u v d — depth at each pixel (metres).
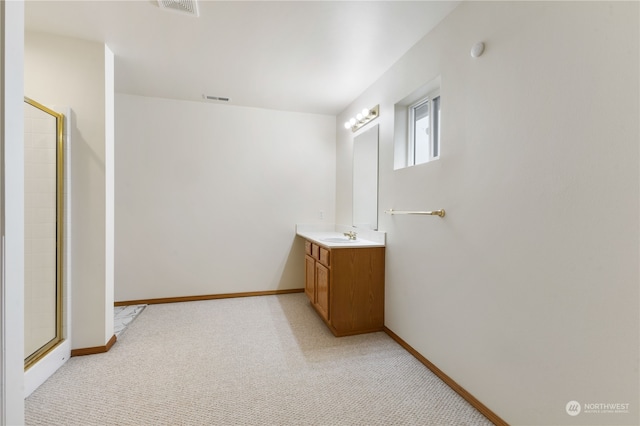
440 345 1.86
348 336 2.48
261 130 3.61
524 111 1.31
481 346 1.54
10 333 0.67
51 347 1.91
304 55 2.33
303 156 3.77
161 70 2.59
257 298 3.53
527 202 1.29
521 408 1.31
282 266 3.72
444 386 1.77
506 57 1.41
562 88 1.15
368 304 2.54
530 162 1.28
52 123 2.01
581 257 1.08
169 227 3.31
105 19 1.88
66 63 2.07
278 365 1.99
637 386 0.94
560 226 1.16
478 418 1.49
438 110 2.20
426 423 1.46
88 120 2.12
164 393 1.67
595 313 1.04
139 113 3.20
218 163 3.46
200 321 2.77
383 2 1.71
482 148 1.54
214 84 2.89
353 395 1.67
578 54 1.09
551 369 1.19
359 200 3.13
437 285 1.90
